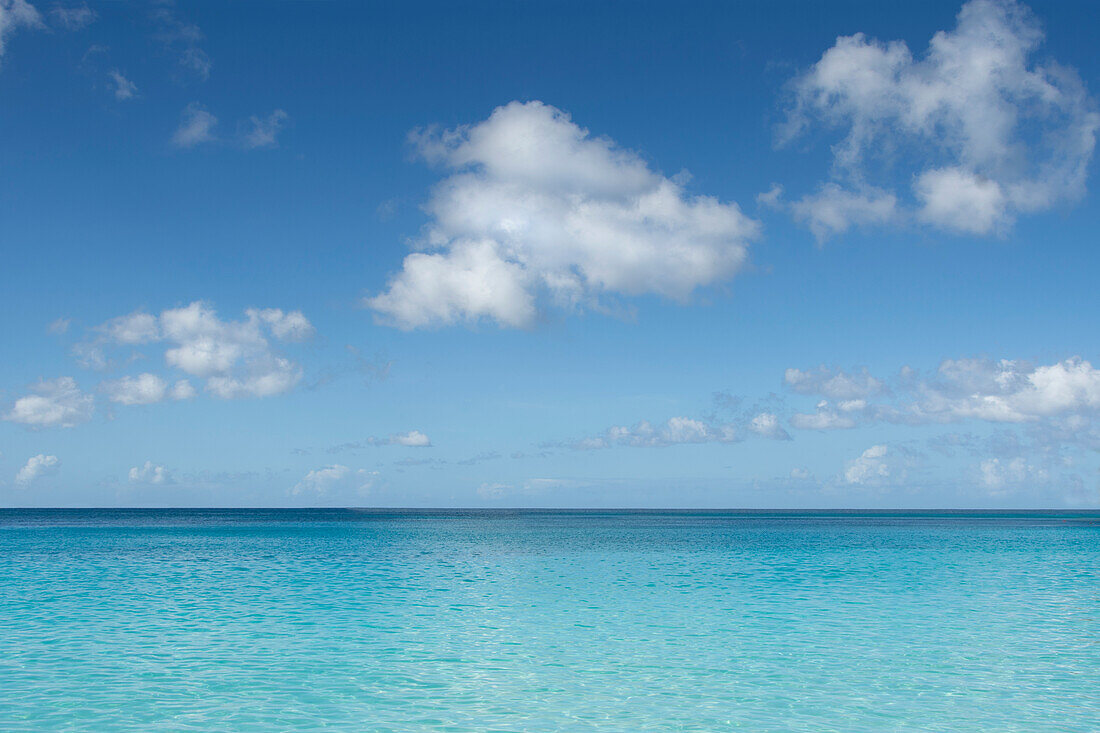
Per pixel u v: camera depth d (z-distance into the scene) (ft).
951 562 143.13
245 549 179.73
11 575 118.73
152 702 48.21
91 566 134.10
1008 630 71.56
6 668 56.70
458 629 72.43
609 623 75.87
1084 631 71.26
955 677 54.70
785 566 135.54
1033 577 116.06
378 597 93.91
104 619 77.56
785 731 43.50
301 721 44.83
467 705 48.01
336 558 153.07
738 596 94.43
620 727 44.04
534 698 49.60
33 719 44.80
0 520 454.81
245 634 69.87
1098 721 45.24
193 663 58.49
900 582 109.40
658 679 54.24
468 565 136.56
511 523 406.62
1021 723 44.86
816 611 82.94
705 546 192.13
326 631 71.46
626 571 126.21
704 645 65.21
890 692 50.98
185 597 93.45
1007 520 486.79
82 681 53.16
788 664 58.54
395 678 54.39
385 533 272.72
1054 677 54.70
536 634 70.13
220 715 45.75
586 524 388.78
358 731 43.09
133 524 375.66
